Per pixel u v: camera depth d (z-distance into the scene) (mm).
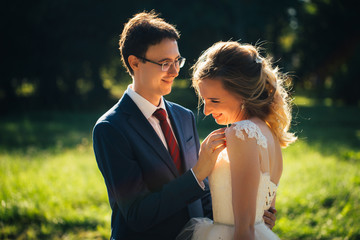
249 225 1656
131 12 20844
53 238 4426
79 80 24375
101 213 5129
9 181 6227
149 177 1989
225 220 1862
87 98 23094
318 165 7316
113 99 24719
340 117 16953
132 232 2014
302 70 28859
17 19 20125
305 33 28062
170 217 2057
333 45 27219
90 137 11977
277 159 1941
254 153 1678
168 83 2092
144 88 2102
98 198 5707
